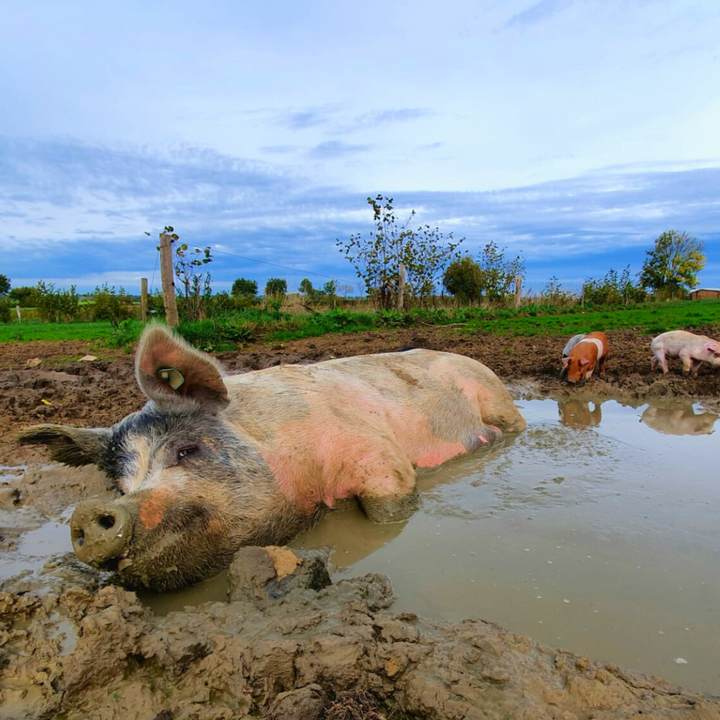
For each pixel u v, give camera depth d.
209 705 1.32
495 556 2.08
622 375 5.77
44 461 3.22
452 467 3.10
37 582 1.95
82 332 14.27
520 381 5.53
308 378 2.84
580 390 5.12
